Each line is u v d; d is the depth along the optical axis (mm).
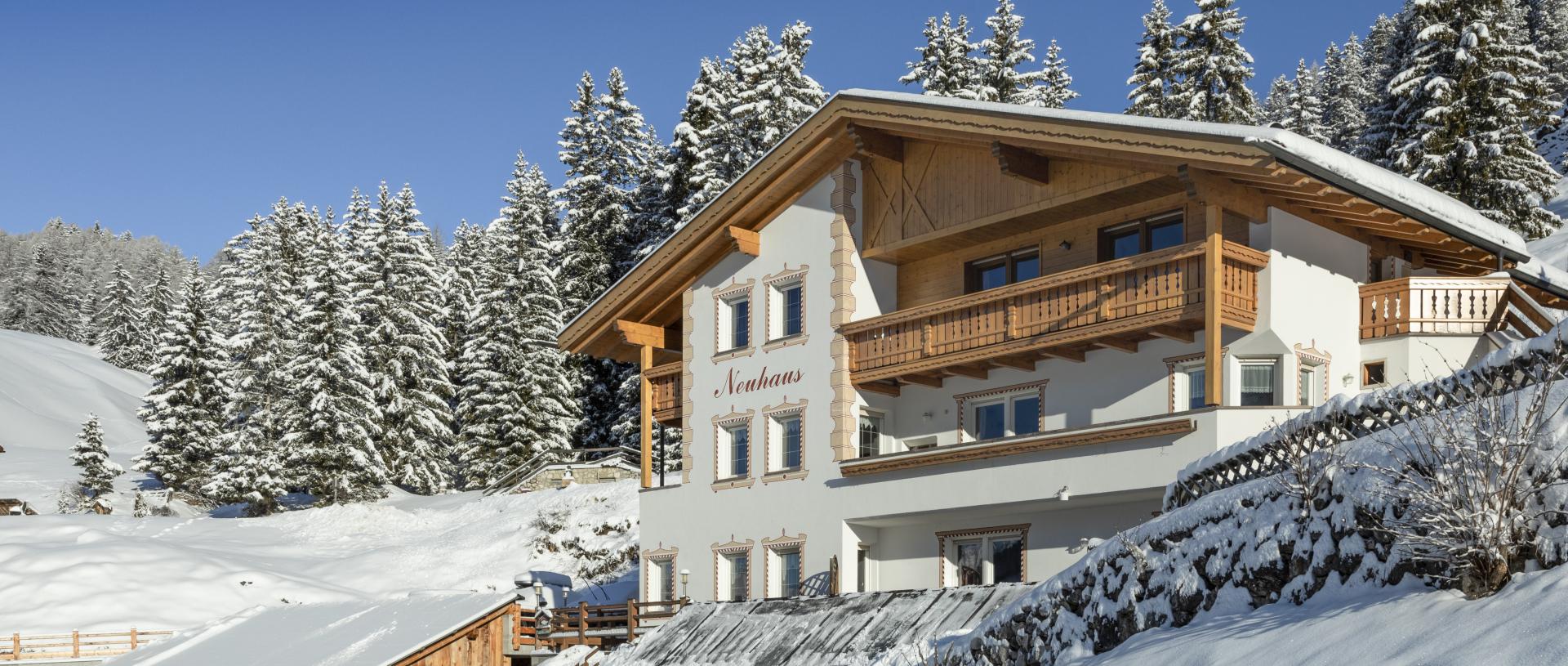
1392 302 27703
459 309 88438
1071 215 28906
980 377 30500
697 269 34938
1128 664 15414
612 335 37281
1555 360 13844
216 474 70375
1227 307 25250
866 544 31281
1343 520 14617
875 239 31656
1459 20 53094
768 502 32375
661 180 68062
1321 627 13547
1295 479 15500
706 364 34469
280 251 88812
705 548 33656
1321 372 27000
